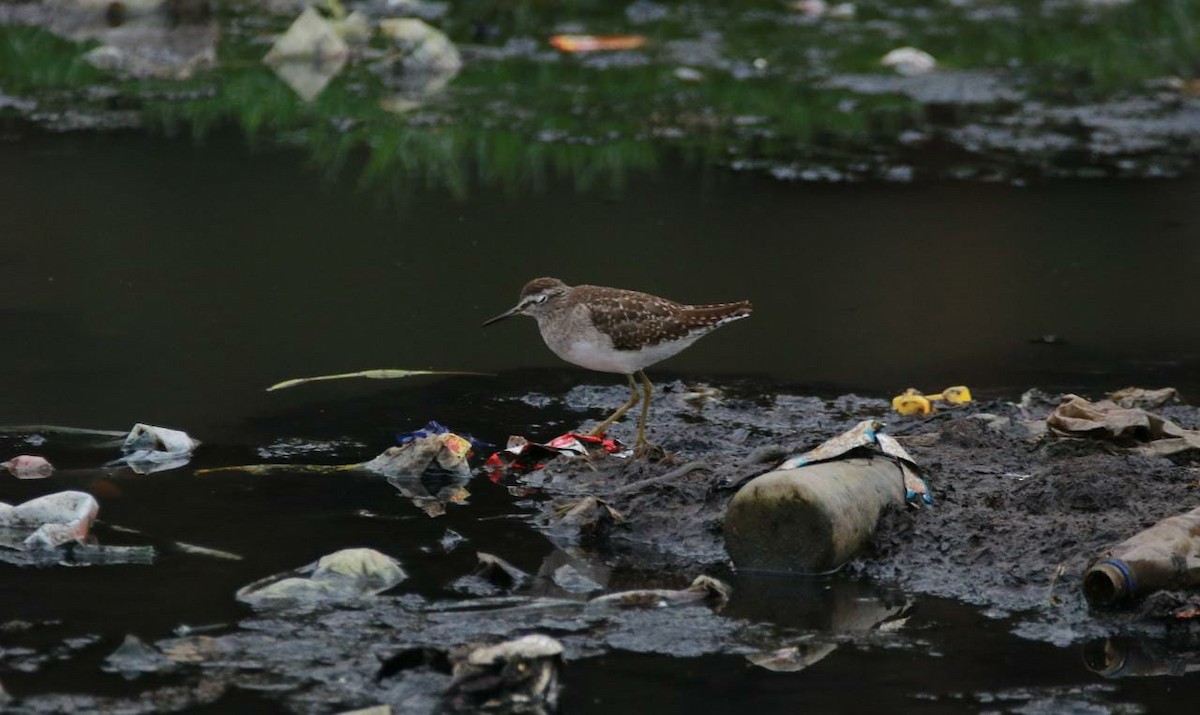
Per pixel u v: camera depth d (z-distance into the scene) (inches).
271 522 376.2
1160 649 318.3
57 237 605.6
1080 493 379.6
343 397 470.0
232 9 997.8
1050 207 681.0
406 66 872.9
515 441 434.0
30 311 530.3
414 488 404.2
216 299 551.2
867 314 556.7
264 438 434.6
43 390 462.3
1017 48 938.7
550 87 846.5
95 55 864.9
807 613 334.3
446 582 344.8
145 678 296.4
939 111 819.4
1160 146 765.3
